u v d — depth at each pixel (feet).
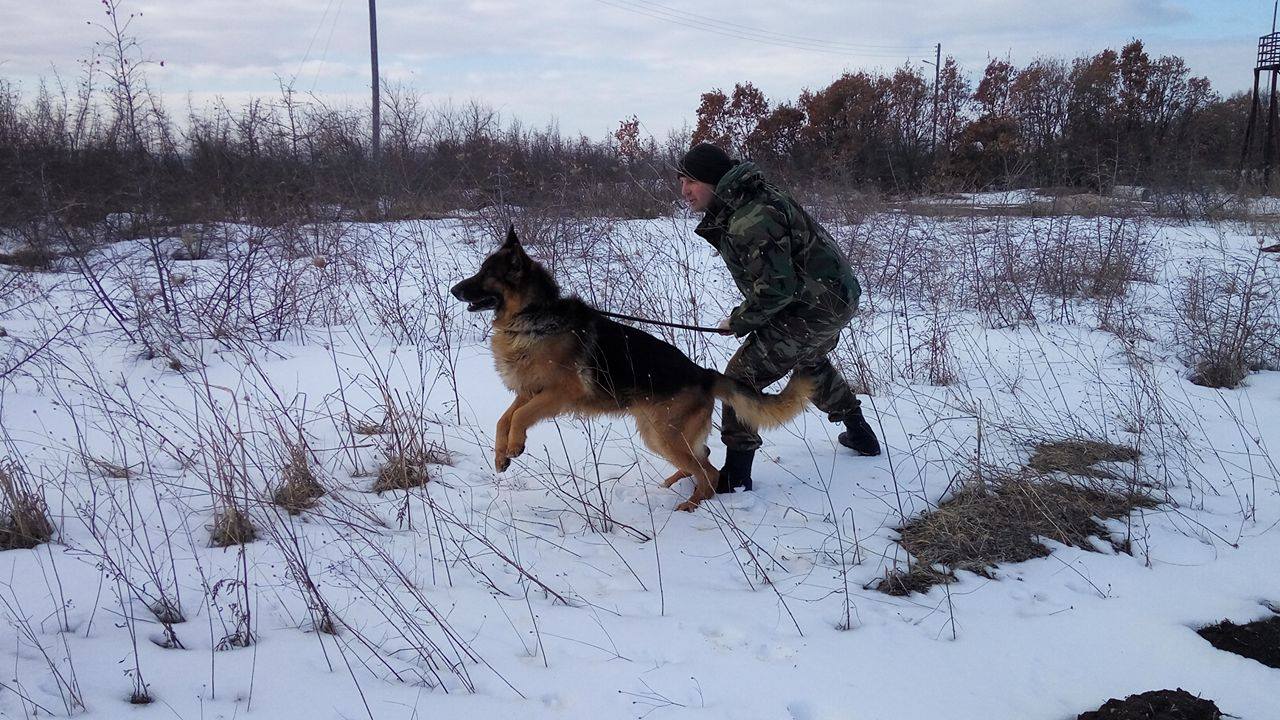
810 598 11.73
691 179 14.52
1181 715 8.84
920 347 24.03
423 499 13.25
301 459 14.37
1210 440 18.21
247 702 8.56
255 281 28.68
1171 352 25.70
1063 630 11.03
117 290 27.58
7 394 18.99
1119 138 76.48
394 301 27.71
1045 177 57.62
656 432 14.71
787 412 14.83
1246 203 55.88
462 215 42.57
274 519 13.14
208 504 13.78
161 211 36.81
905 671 9.93
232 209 38.06
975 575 12.68
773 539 13.58
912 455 16.67
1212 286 30.25
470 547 12.84
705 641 10.44
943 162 70.74
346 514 13.47
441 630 10.37
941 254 34.14
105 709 8.21
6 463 14.12
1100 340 27.09
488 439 17.71
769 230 13.85
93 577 11.09
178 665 9.16
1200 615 11.51
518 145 51.26
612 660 9.94
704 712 8.94
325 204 41.78
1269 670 10.14
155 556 11.79
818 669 9.88
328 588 11.24
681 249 35.35
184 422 17.47
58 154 39.58
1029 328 28.71
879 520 14.40
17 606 10.19
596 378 14.46
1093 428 18.95
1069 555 13.26
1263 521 14.47
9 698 8.21
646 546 13.26
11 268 29.55
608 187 44.65
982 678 9.85
